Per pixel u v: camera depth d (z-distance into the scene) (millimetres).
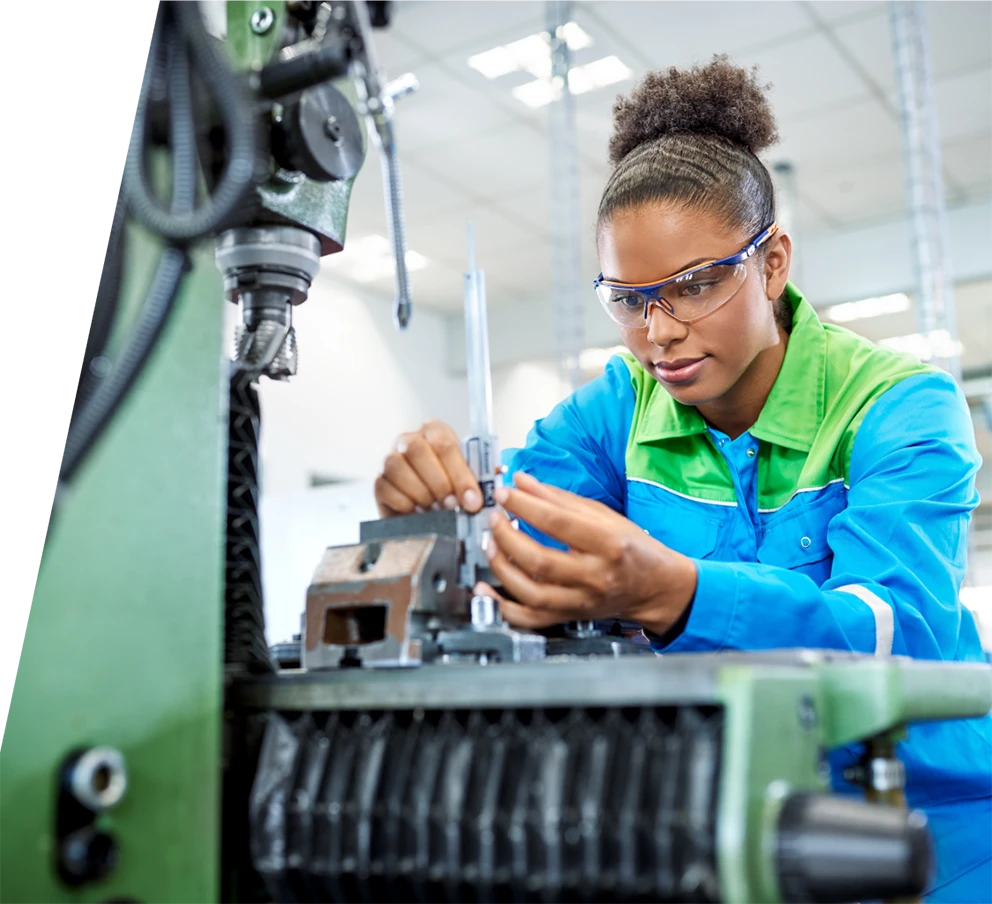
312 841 622
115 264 604
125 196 604
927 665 670
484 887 562
